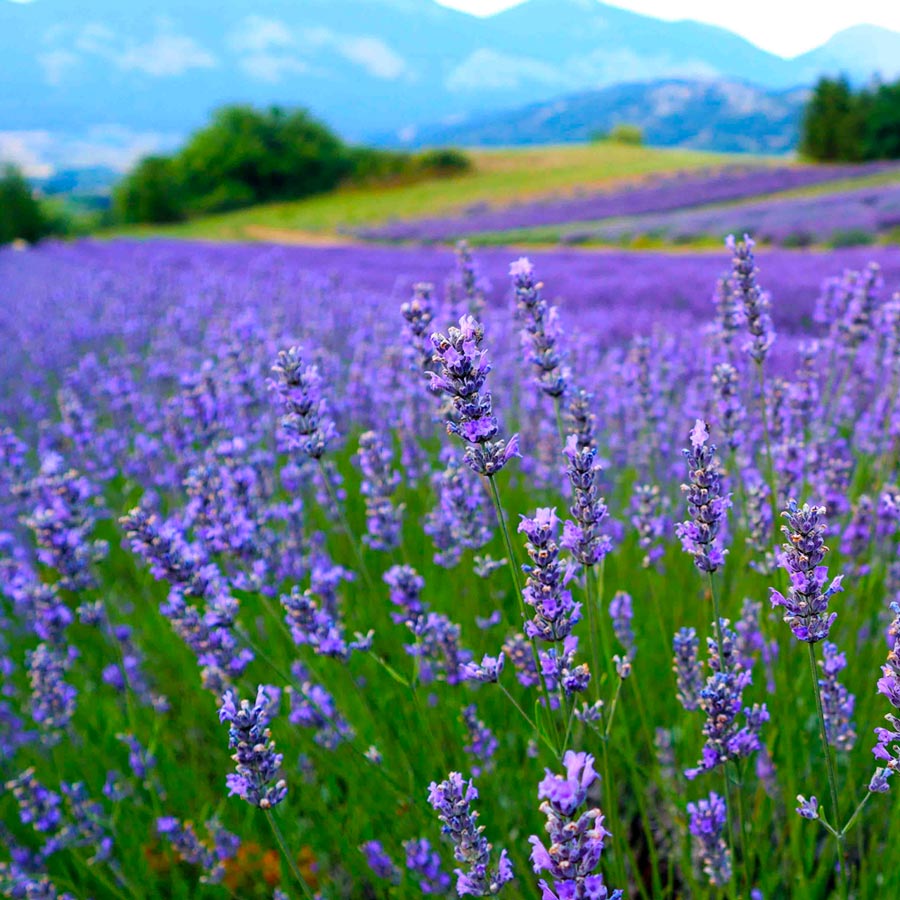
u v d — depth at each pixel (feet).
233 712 1.29
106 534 3.22
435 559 2.19
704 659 1.94
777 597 1.18
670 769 1.84
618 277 9.75
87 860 1.88
